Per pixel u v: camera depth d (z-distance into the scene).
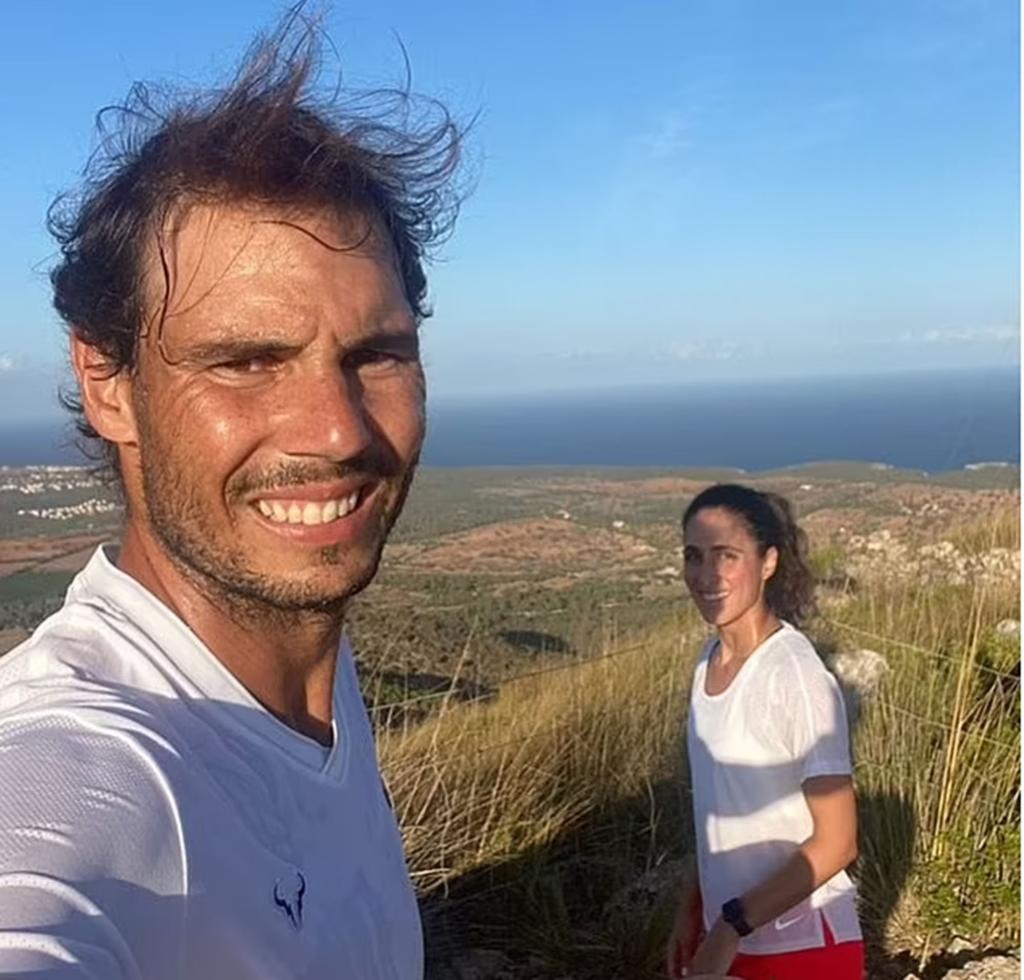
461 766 2.38
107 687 0.51
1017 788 2.25
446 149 0.73
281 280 0.55
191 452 0.56
